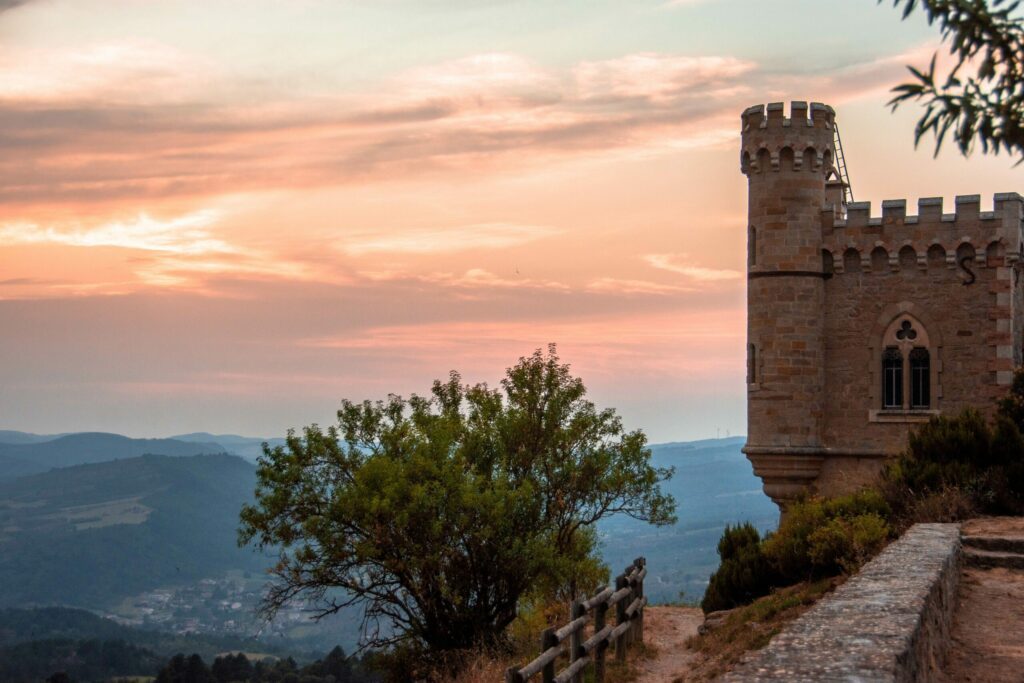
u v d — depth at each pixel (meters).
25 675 149.62
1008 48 7.99
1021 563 20.11
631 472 34.19
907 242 39.03
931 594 12.88
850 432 39.53
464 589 31.39
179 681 93.69
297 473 32.56
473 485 31.12
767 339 40.09
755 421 40.25
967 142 8.09
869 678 8.75
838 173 43.19
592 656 23.62
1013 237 37.81
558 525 33.97
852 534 23.81
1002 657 14.25
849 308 39.84
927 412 38.50
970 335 38.31
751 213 40.81
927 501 25.36
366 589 31.94
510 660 28.17
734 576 26.94
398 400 34.38
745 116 40.97
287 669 95.81
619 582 23.56
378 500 29.89
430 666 31.27
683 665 22.48
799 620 11.16
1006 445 27.08
